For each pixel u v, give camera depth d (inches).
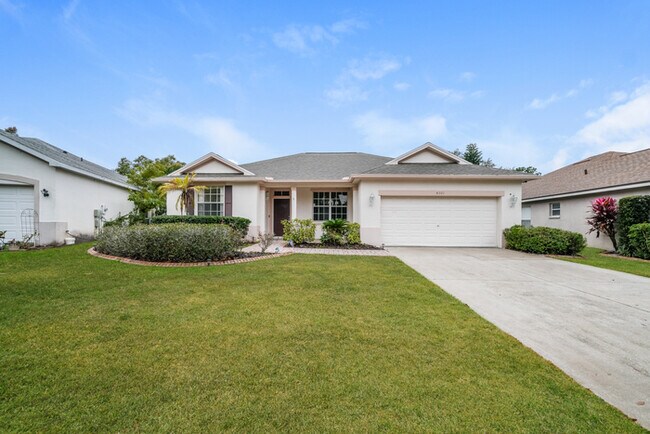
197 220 525.7
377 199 512.7
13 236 456.1
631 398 101.6
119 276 256.1
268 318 165.9
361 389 103.1
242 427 84.8
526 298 214.7
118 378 106.7
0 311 170.1
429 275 286.0
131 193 695.1
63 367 113.0
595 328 160.9
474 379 110.4
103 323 155.3
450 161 578.6
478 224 514.9
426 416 90.7
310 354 126.7
